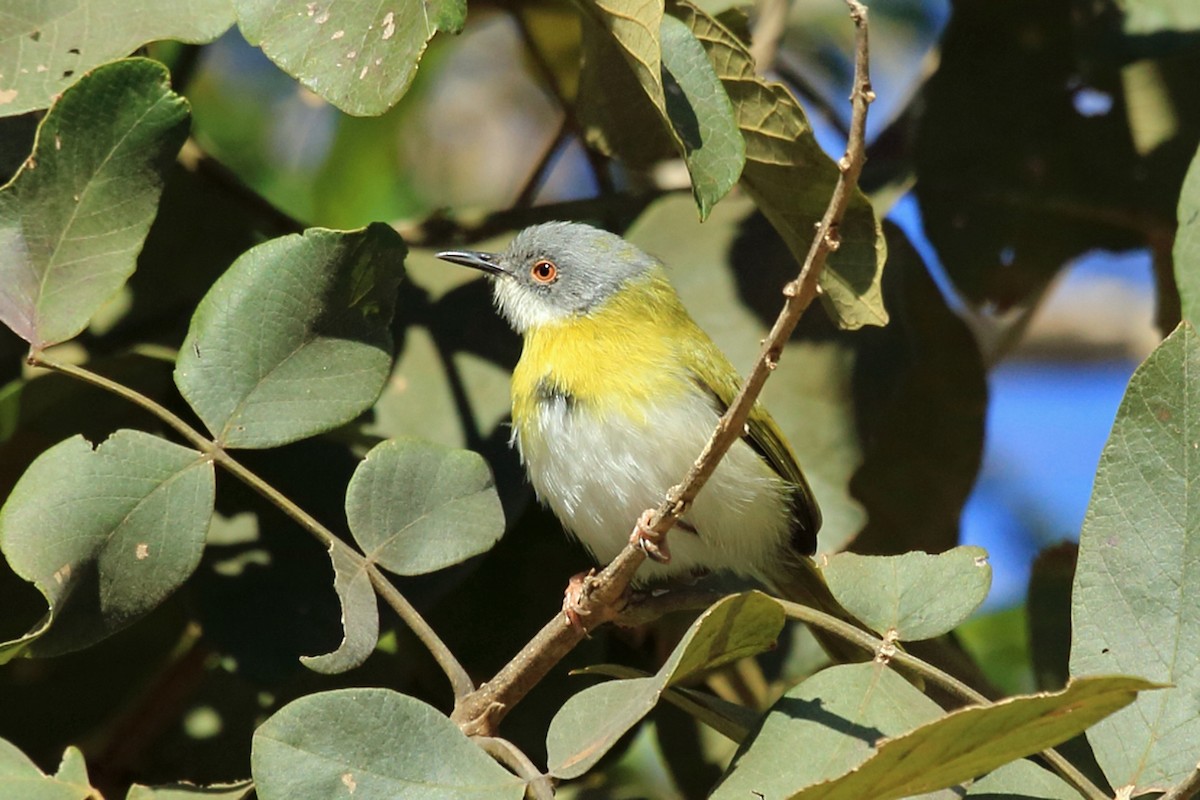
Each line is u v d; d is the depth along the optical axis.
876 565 7.14
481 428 10.16
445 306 10.67
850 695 6.20
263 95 14.29
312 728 6.12
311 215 14.30
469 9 13.36
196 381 7.13
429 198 14.81
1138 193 12.09
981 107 12.23
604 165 12.56
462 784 6.12
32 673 10.41
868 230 8.14
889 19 15.76
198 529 6.90
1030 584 10.75
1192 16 11.66
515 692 7.41
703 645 6.40
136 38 7.36
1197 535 6.51
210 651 10.11
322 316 7.31
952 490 11.92
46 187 6.93
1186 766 6.19
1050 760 6.36
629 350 10.30
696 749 11.16
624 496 9.99
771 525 10.83
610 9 7.17
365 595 7.11
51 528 6.67
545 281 10.69
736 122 7.38
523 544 10.52
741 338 10.76
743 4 9.87
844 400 10.70
